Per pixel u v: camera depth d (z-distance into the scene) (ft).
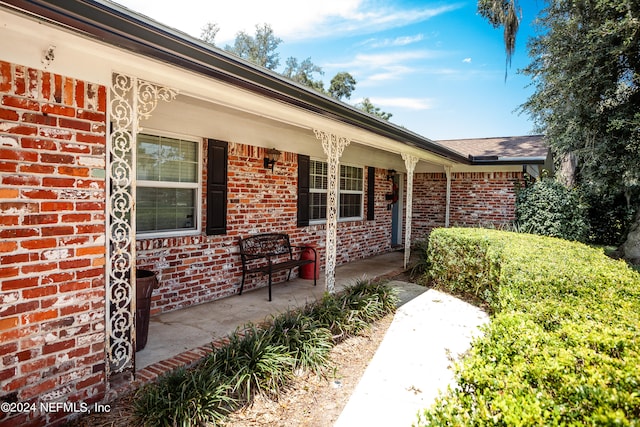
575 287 9.55
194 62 9.35
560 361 5.51
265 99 12.48
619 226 41.45
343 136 19.34
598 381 4.95
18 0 6.19
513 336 6.69
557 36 28.94
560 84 28.94
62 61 8.40
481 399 4.76
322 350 12.53
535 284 9.84
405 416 9.59
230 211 19.74
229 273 19.84
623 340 6.14
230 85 10.84
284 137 22.88
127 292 11.08
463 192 34.78
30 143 8.02
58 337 8.61
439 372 11.99
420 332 15.40
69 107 8.61
